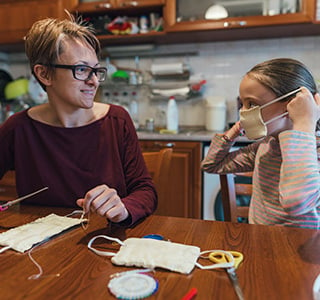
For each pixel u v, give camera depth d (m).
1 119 2.81
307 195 0.69
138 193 0.93
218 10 2.15
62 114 1.00
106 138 1.06
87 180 1.02
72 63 0.88
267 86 0.77
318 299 0.45
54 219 0.79
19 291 0.48
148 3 2.23
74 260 0.58
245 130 0.82
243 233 0.71
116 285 0.48
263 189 0.93
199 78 2.48
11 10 2.52
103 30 2.42
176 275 0.52
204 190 2.08
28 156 1.04
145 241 0.64
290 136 0.73
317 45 2.34
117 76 2.56
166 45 2.64
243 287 0.48
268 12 2.08
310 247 0.63
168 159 1.16
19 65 3.00
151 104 2.72
